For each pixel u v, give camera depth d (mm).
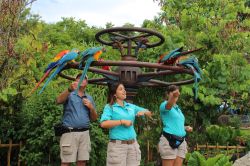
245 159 7867
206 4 12016
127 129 5848
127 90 7191
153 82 7699
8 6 7746
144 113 6008
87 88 9109
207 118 10555
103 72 7059
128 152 5871
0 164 8195
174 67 6688
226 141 11797
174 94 6199
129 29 6836
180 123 6461
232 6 12008
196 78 6672
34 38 8039
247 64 10484
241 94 10984
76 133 6098
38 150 7688
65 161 6102
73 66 6527
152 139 9500
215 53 10891
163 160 6484
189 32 11070
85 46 12461
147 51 10141
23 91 8039
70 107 6148
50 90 8117
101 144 7898
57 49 12258
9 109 8164
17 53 7773
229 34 10844
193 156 8281
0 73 7762
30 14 8367
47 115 7695
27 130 7883
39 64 9133
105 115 5824
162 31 10977
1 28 7742
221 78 10242
